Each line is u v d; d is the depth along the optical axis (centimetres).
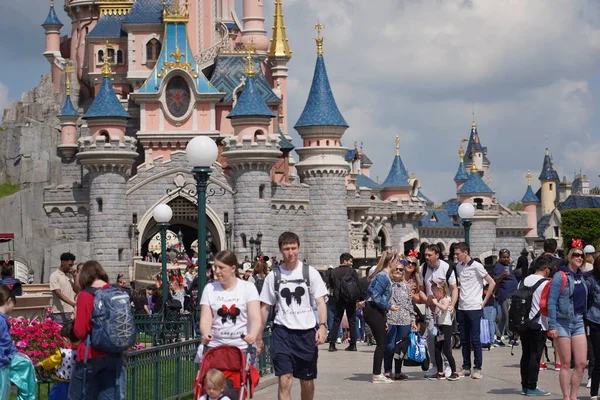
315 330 2066
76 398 1873
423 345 2775
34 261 9369
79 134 12238
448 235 13562
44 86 13500
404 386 2670
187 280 5094
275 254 9931
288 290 2052
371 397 2480
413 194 13300
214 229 9831
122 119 9694
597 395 2419
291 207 10138
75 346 2020
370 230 11456
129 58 11588
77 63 13488
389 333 2773
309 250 10269
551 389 2600
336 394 2536
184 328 3822
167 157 10506
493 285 2834
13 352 1930
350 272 3728
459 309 2838
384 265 2756
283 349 2047
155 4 11688
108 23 12300
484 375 2889
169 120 10569
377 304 2706
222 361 1802
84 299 1855
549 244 3139
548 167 19300
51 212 9888
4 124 11956
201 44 12231
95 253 9562
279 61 12181
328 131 10256
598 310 2339
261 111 9706
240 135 9694
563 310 2294
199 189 2853
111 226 9606
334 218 10244
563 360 2311
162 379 2359
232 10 12988
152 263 8200
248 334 1883
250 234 9688
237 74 11256
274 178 11275
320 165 10225
